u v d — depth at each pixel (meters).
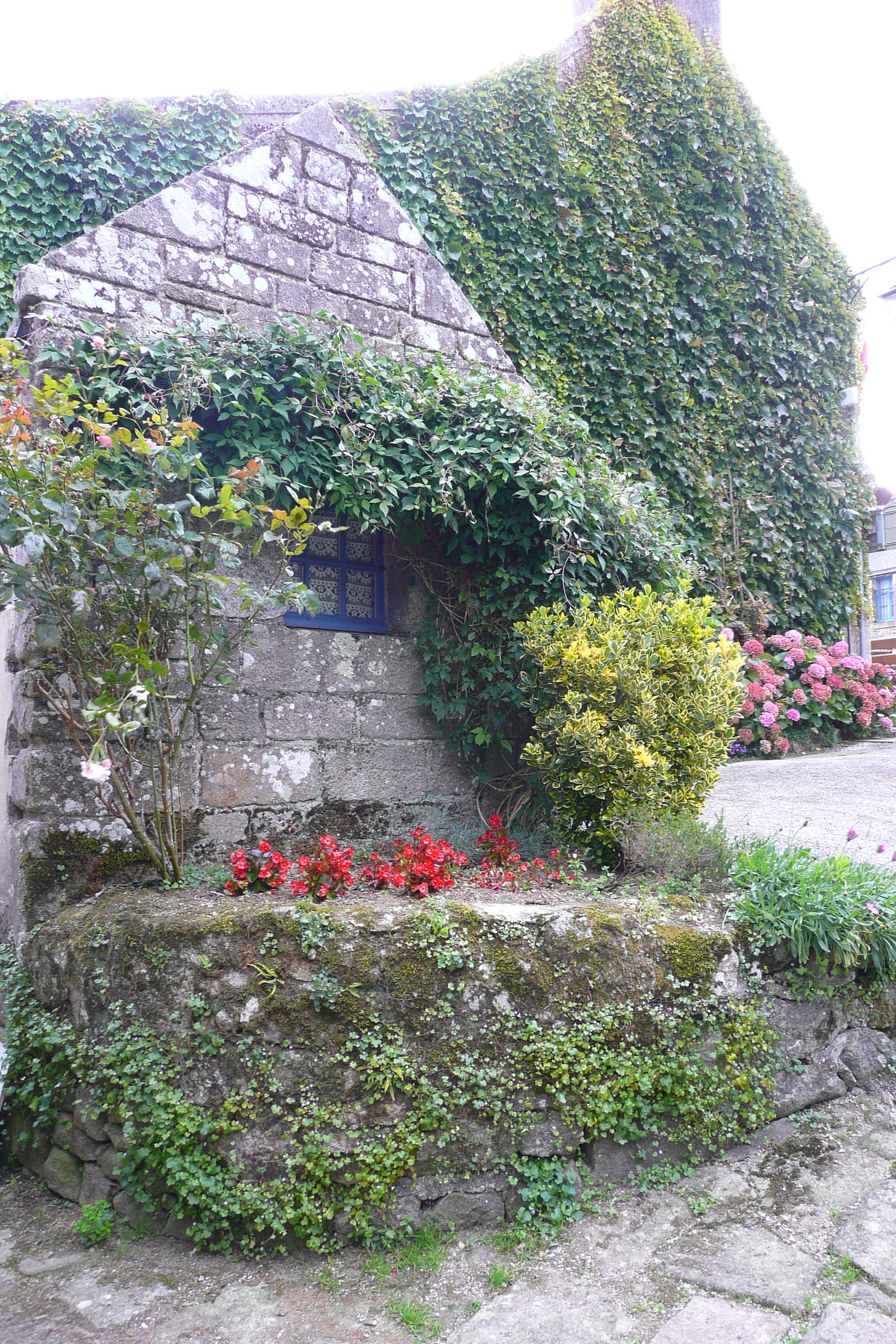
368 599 4.62
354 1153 2.63
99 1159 2.84
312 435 4.04
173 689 3.79
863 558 9.81
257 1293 2.46
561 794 4.09
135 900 3.19
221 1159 2.63
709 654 3.99
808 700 8.43
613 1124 2.84
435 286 4.87
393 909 2.91
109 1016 2.85
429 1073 2.73
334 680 4.31
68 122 6.23
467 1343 2.22
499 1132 2.77
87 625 3.39
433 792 4.59
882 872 3.63
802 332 9.29
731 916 3.19
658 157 8.52
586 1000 2.92
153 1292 2.46
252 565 4.09
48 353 3.43
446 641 4.59
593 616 4.11
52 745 3.49
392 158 7.22
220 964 2.74
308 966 2.74
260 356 3.85
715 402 8.71
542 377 7.62
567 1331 2.25
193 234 3.97
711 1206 2.75
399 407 4.14
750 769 7.13
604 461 4.85
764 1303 2.30
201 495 3.63
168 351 3.62
